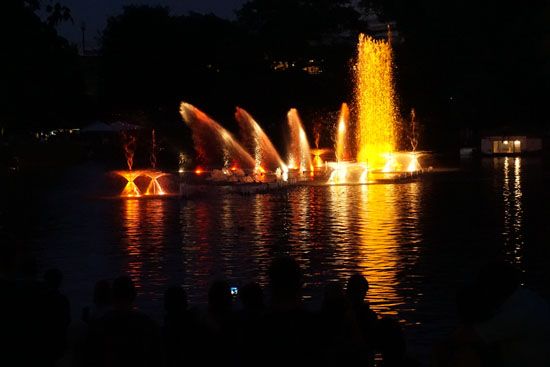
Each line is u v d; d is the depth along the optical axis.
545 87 94.56
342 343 7.88
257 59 93.56
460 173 58.47
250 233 28.41
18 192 47.78
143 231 29.45
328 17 95.81
